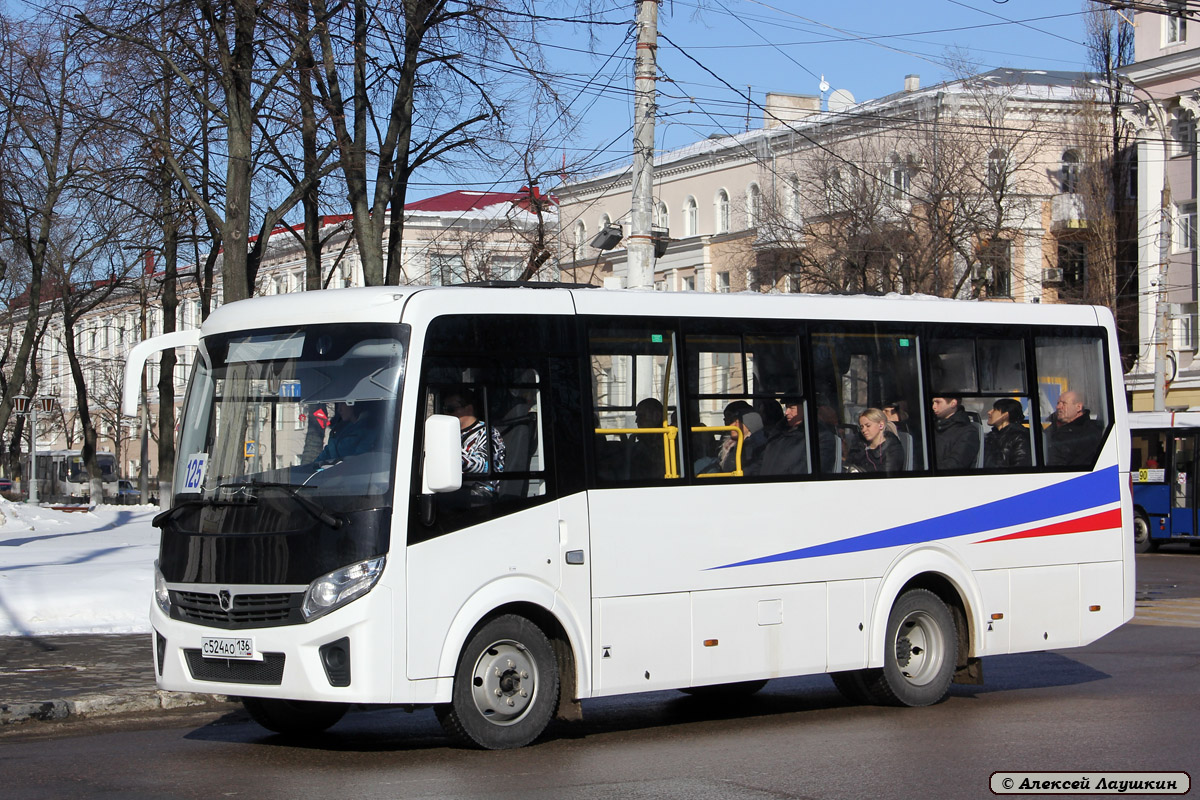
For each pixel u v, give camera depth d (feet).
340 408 28.84
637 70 57.26
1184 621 60.44
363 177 74.90
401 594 27.76
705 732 32.68
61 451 270.26
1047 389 39.68
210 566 28.78
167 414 125.29
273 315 30.32
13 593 50.06
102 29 66.23
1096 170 152.05
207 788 25.46
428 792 24.94
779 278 155.12
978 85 145.28
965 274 138.31
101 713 35.14
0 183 95.45
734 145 180.75
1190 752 29.14
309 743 31.37
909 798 24.63
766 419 33.99
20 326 231.09
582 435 30.89
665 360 32.50
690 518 32.24
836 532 34.83
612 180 203.92
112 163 82.48
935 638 36.96
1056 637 39.06
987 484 37.91
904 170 145.79
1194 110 146.41
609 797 24.50
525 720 29.73
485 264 119.34
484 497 29.22
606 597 30.81
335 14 71.77
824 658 34.37
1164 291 139.95
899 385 36.65
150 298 171.63
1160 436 109.60
